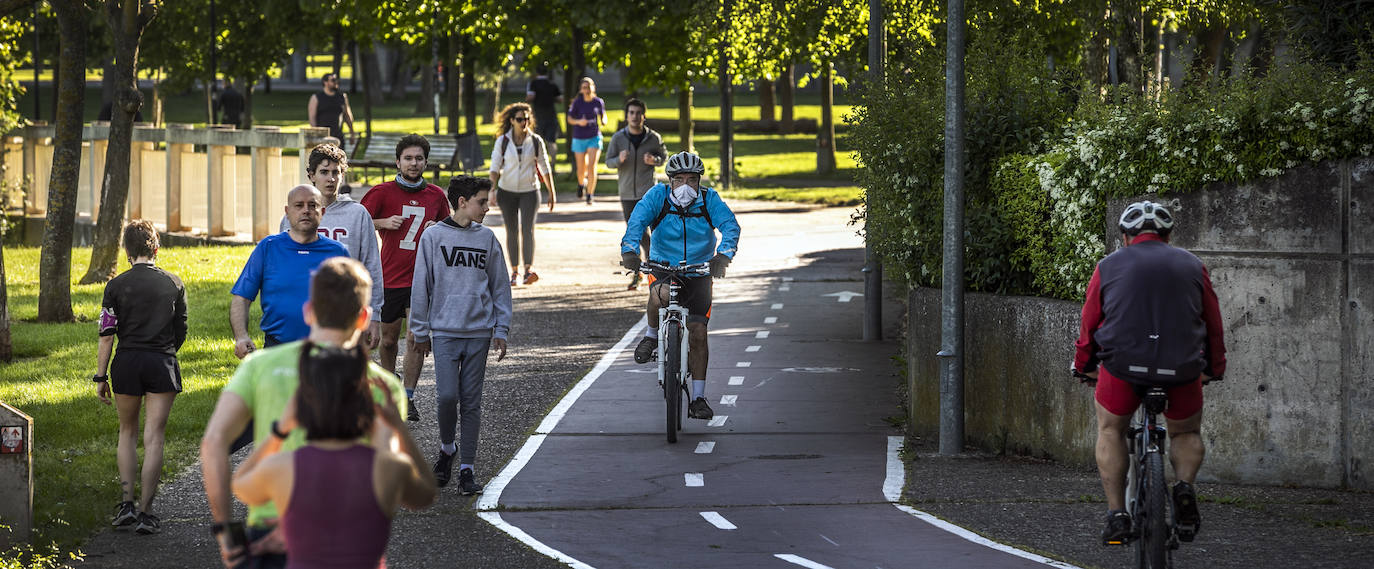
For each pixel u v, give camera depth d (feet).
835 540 65.72
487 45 329.72
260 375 40.16
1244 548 64.23
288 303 68.03
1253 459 78.33
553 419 95.04
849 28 173.58
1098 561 62.03
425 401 101.40
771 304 147.84
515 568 61.41
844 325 135.13
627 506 72.79
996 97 90.02
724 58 205.87
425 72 597.52
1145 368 55.36
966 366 89.15
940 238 91.09
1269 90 76.89
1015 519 69.56
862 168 107.86
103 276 160.56
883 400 101.96
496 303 77.00
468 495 75.20
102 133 218.38
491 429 92.58
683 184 91.15
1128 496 58.80
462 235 76.43
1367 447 76.33
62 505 71.51
